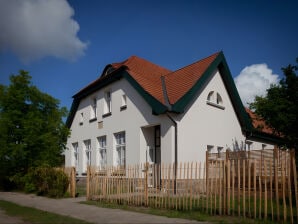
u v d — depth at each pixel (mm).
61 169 15984
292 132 13938
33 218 9391
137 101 17469
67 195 15500
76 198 14875
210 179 10359
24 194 17406
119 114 19016
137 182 11766
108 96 21109
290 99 14070
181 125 15477
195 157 15922
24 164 18844
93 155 21609
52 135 19656
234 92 18984
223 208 9406
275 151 11539
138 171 11742
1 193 18203
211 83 17891
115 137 19516
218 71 18547
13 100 19234
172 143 15016
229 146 18562
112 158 19266
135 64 20000
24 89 19688
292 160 8047
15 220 9188
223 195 9359
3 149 18188
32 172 17734
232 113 19266
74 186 15430
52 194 15422
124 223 8352
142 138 17031
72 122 25312
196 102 16594
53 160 19297
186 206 10062
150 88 17016
